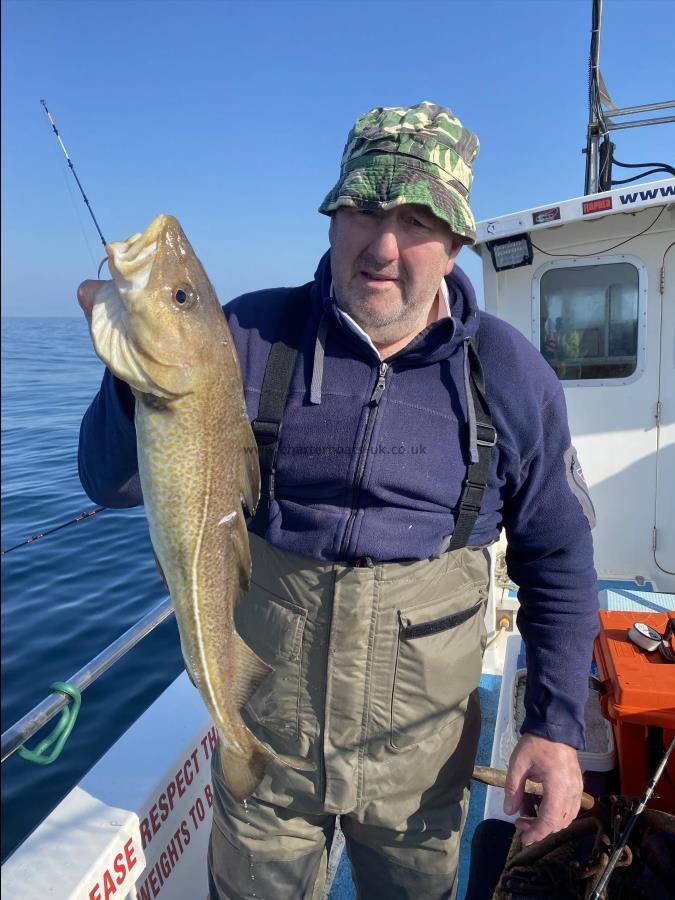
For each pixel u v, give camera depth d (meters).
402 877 1.94
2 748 1.71
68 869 1.87
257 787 1.85
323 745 1.79
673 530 4.90
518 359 1.89
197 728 2.49
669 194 4.06
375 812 1.85
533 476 1.93
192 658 1.62
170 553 1.58
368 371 1.79
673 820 1.91
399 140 1.63
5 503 9.90
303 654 1.78
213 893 2.03
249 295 2.02
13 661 5.47
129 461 1.76
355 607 1.73
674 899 1.82
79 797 2.14
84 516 3.20
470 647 1.90
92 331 1.47
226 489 1.62
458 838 2.00
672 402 4.81
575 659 1.92
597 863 1.92
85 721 4.64
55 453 12.96
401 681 1.78
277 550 1.81
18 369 30.33
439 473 1.79
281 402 1.81
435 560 1.81
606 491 5.00
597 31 4.43
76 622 6.14
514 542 2.04
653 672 2.19
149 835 2.15
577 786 1.84
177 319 1.49
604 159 5.04
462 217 1.65
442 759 1.90
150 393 1.51
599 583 4.93
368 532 1.72
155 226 1.52
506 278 4.98
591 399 4.96
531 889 1.96
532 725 1.90
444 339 1.77
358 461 1.75
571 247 4.80
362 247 1.69
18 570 7.45
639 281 4.74
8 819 3.76
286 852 1.90
